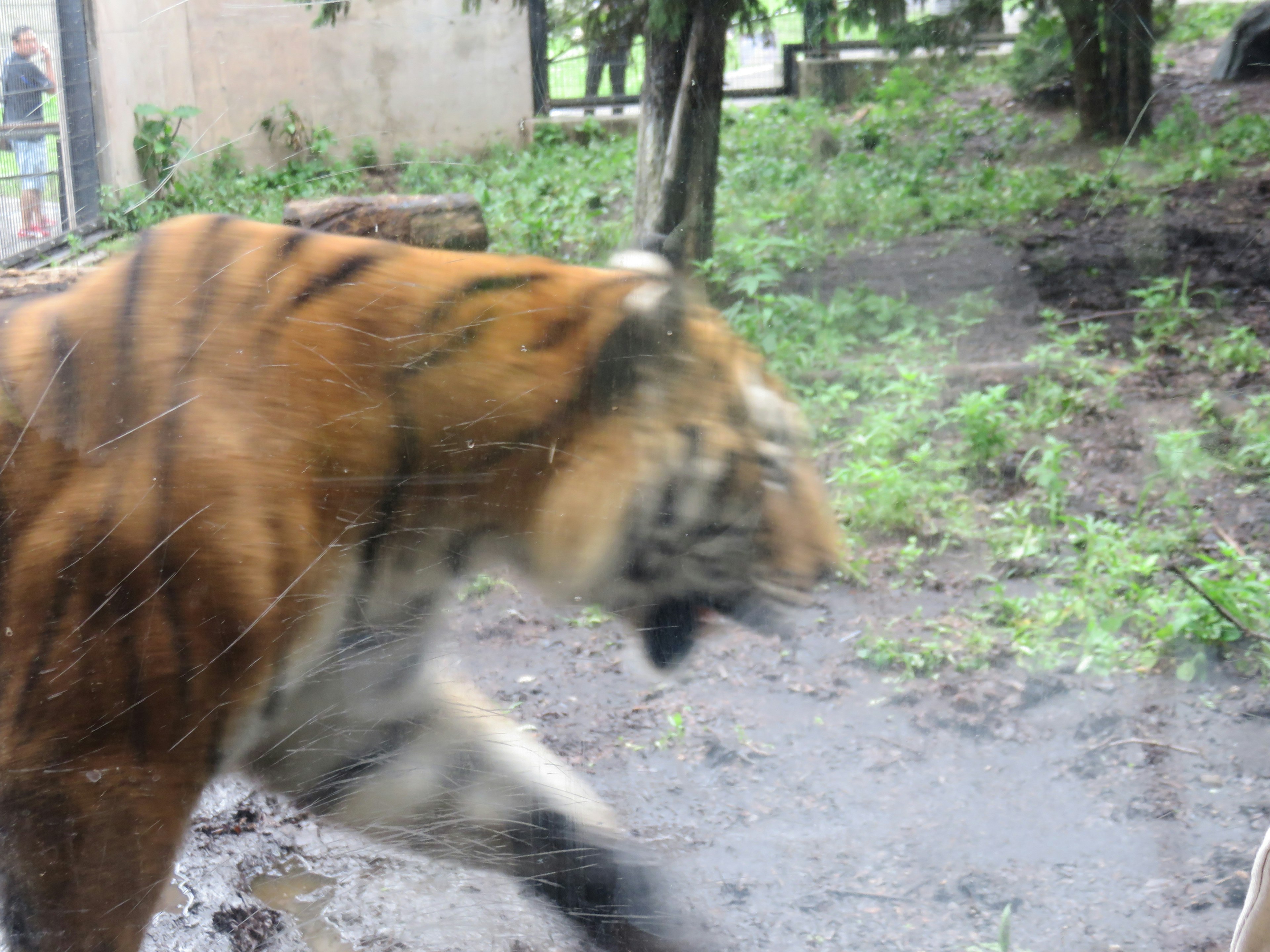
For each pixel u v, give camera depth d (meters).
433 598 1.64
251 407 1.47
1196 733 2.09
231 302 1.49
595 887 1.70
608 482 1.63
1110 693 2.11
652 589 1.72
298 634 1.53
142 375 1.45
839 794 1.83
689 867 1.73
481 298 1.56
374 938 1.63
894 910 1.69
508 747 1.71
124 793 1.55
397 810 1.69
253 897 1.67
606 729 1.77
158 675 1.50
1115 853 1.83
